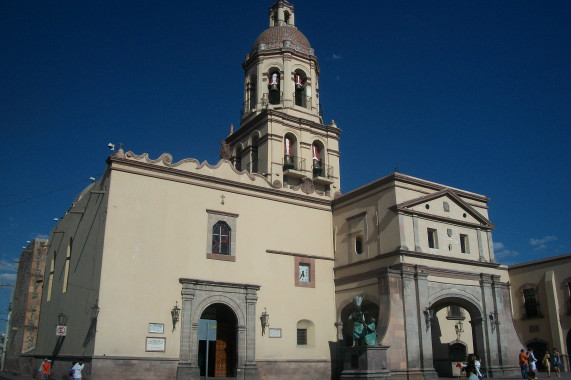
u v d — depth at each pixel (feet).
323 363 100.63
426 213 100.78
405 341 90.84
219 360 94.12
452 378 102.73
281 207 105.19
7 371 147.95
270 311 97.19
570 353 119.03
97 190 91.86
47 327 108.88
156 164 91.20
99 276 81.66
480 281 105.81
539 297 126.31
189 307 87.81
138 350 81.56
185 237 91.25
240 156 129.29
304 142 123.24
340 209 111.04
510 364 102.63
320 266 106.83
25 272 153.38
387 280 92.94
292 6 143.54
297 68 130.00
